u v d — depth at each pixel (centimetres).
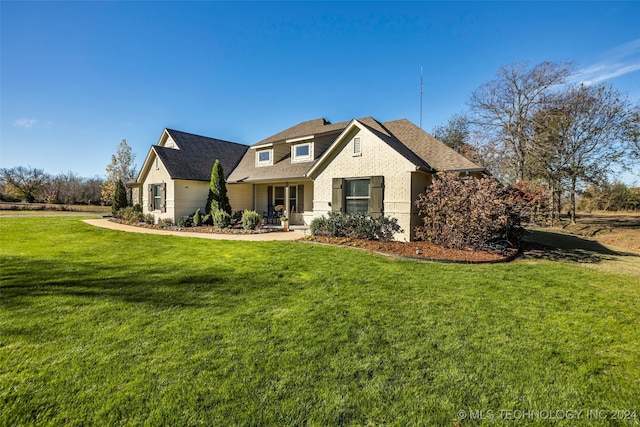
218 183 1628
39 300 475
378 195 1114
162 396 258
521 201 1028
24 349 329
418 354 332
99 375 286
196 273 644
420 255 841
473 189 910
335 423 233
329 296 513
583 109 2122
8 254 830
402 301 495
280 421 234
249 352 329
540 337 376
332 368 303
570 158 2216
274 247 939
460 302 493
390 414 243
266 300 491
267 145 1744
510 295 533
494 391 273
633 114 1992
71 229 1359
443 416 242
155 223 1748
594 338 375
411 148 1351
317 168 1296
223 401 253
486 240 933
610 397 268
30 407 244
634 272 755
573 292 559
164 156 1708
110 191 3189
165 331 375
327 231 1137
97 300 479
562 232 1961
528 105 2305
